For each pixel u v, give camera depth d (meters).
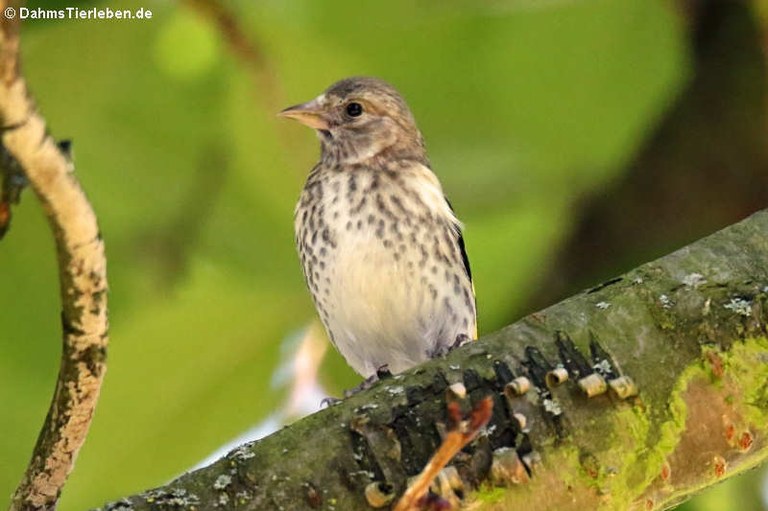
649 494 6.18
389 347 10.30
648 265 6.73
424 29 10.15
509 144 10.55
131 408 10.91
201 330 10.91
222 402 11.16
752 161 11.21
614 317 6.47
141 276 10.78
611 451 6.11
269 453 5.89
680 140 11.30
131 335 10.79
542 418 6.10
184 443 11.12
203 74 10.48
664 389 6.29
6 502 10.47
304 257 10.34
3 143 4.59
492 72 10.30
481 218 10.95
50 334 10.54
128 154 10.65
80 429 5.62
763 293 6.57
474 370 6.21
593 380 6.20
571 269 11.26
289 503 5.77
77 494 10.88
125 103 10.48
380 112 10.56
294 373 11.52
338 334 10.32
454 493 5.84
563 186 10.75
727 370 6.38
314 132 11.11
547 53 10.18
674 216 11.21
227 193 10.88
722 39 11.25
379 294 10.05
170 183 10.78
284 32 9.91
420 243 10.08
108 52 10.20
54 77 10.17
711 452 6.27
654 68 10.18
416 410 6.05
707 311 6.52
